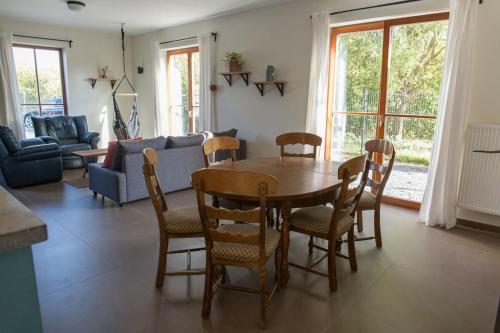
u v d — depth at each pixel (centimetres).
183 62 677
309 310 215
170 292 235
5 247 88
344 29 445
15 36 615
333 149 482
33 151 493
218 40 577
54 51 680
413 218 380
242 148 555
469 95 340
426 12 367
